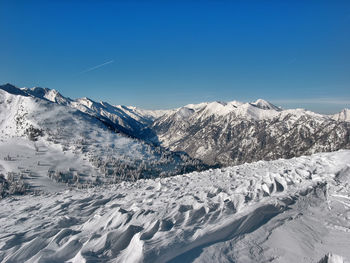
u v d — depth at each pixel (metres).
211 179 23.20
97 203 20.14
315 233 10.32
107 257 8.74
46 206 21.33
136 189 25.31
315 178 16.77
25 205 24.78
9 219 18.47
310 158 24.44
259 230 10.57
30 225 15.66
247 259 8.62
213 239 9.59
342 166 18.47
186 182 23.84
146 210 12.84
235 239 9.83
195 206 12.76
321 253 8.84
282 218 11.60
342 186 15.23
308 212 12.51
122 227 10.91
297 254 8.92
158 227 10.26
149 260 7.99
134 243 9.03
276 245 9.59
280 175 17.03
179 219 11.35
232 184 18.45
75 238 10.09
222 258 8.54
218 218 11.42
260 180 16.62
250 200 13.20
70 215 17.47
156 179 31.59
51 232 11.45
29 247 9.93
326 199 14.14
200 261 8.22
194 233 9.83
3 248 11.03
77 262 8.24
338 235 9.91
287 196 13.44
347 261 8.05
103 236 9.65
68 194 29.66
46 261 8.51
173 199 16.27
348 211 12.10
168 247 8.60
